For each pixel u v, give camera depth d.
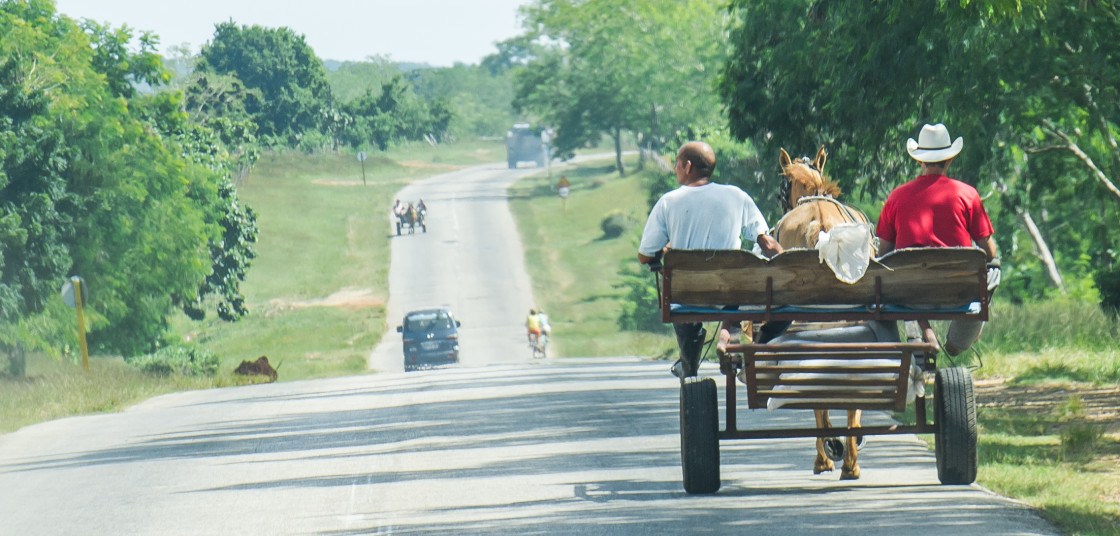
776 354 33.50
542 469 43.94
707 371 88.44
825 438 38.81
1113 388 64.00
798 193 39.44
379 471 45.50
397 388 92.75
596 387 82.62
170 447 57.66
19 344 171.88
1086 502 34.28
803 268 33.25
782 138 96.19
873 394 34.53
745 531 31.55
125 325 198.12
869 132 72.62
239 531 35.22
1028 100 71.50
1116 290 96.81
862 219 37.69
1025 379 70.75
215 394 100.38
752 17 95.44
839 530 31.19
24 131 176.75
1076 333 90.62
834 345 33.06
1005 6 52.78
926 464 41.38
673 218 36.53
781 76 93.25
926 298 33.47
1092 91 70.50
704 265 33.44
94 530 36.72
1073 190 107.12
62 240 180.38
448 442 53.41
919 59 63.41
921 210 35.31
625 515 34.38
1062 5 64.12
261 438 59.06
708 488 36.97
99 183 185.38
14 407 88.12
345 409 72.94
